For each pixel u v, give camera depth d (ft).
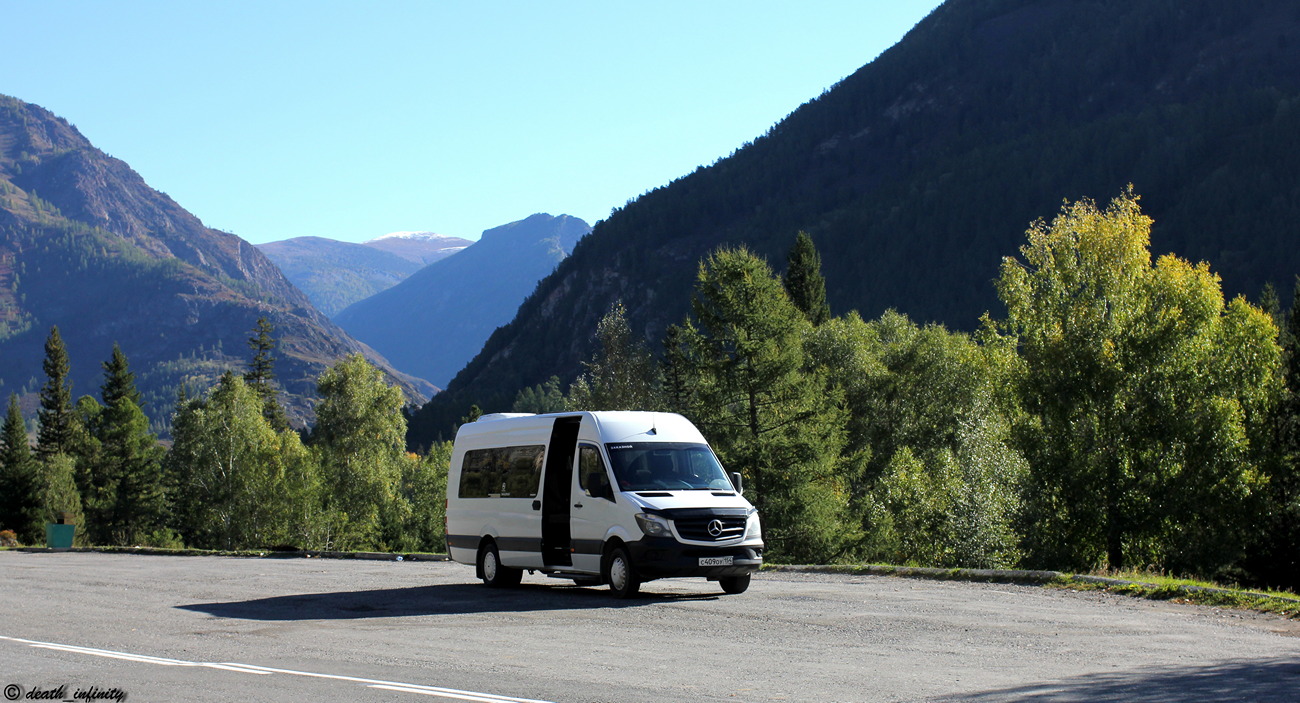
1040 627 39.09
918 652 33.50
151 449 326.65
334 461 241.96
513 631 39.70
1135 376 129.49
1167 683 27.14
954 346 209.46
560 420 59.41
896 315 237.25
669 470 55.36
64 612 47.26
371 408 245.86
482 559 63.16
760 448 139.44
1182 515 126.93
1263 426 137.69
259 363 316.19
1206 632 37.63
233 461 249.55
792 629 39.34
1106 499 128.06
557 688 27.30
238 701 25.21
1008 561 139.33
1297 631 37.83
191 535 287.48
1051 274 139.95
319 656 33.30
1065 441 130.31
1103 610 44.27
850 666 30.86
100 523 311.06
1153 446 128.77
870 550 157.89
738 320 143.43
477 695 26.09
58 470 275.80
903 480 159.33
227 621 43.60
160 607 49.62
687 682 28.27
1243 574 147.23
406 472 282.77
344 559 99.04
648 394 233.55
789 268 246.27
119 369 325.62
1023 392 136.36
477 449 65.21
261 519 238.48
